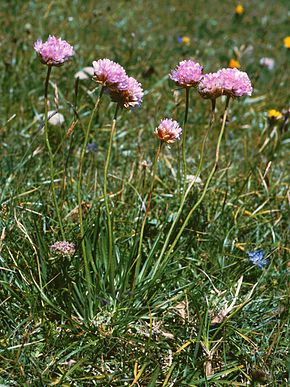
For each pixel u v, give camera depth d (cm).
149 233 64
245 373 53
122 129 88
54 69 97
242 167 82
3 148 78
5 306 55
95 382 51
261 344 56
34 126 85
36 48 52
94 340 53
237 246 65
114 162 79
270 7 180
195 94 101
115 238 61
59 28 121
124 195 70
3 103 90
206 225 66
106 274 56
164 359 53
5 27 116
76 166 77
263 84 115
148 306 53
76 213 63
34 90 92
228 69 53
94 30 126
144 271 57
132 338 53
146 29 143
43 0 134
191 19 150
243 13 155
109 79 50
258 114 100
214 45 139
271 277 63
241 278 58
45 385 50
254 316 58
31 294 54
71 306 54
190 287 57
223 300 58
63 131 80
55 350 53
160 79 107
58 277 55
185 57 121
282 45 140
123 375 52
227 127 94
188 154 83
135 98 52
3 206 63
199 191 72
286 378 53
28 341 53
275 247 65
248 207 72
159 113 94
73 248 55
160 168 77
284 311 57
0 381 50
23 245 58
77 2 140
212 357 53
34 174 72
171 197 70
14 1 127
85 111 89
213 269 61
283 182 80
